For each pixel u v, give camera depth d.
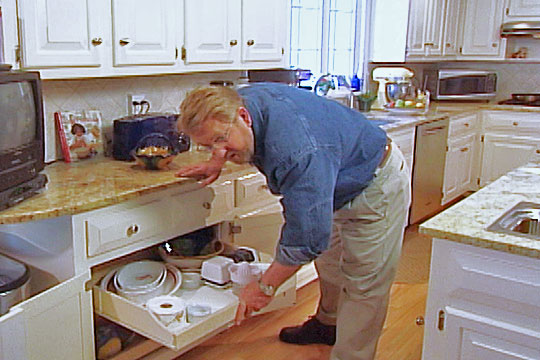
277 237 2.73
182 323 1.87
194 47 2.43
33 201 1.76
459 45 5.07
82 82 2.38
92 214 1.83
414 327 2.66
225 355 2.43
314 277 3.16
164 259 2.35
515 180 2.12
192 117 1.59
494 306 1.52
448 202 4.65
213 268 2.16
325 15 3.96
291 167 1.61
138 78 2.61
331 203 1.66
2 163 1.62
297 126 1.65
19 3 1.77
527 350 1.48
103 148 2.48
